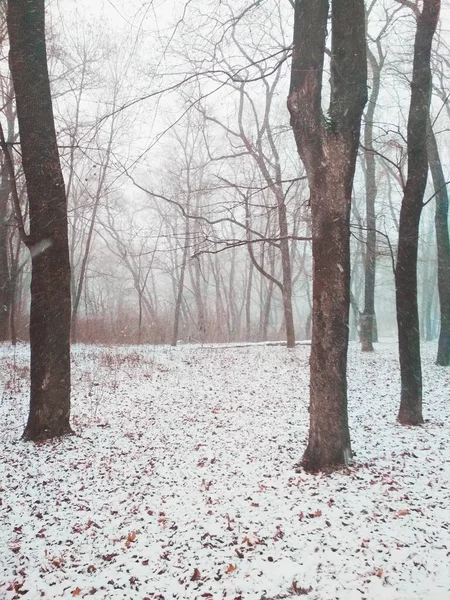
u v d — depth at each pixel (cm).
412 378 835
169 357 1530
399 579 384
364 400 1036
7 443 725
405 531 453
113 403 973
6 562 428
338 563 408
